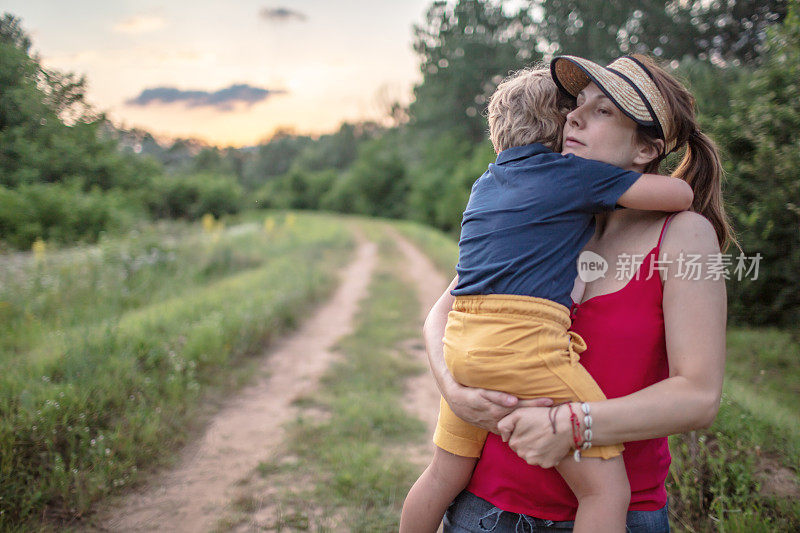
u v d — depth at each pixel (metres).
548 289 1.39
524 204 1.44
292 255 18.12
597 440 1.26
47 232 7.88
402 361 7.29
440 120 50.00
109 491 3.73
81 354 5.01
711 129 6.01
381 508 3.67
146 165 11.12
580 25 25.81
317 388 6.23
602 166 1.39
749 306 7.90
